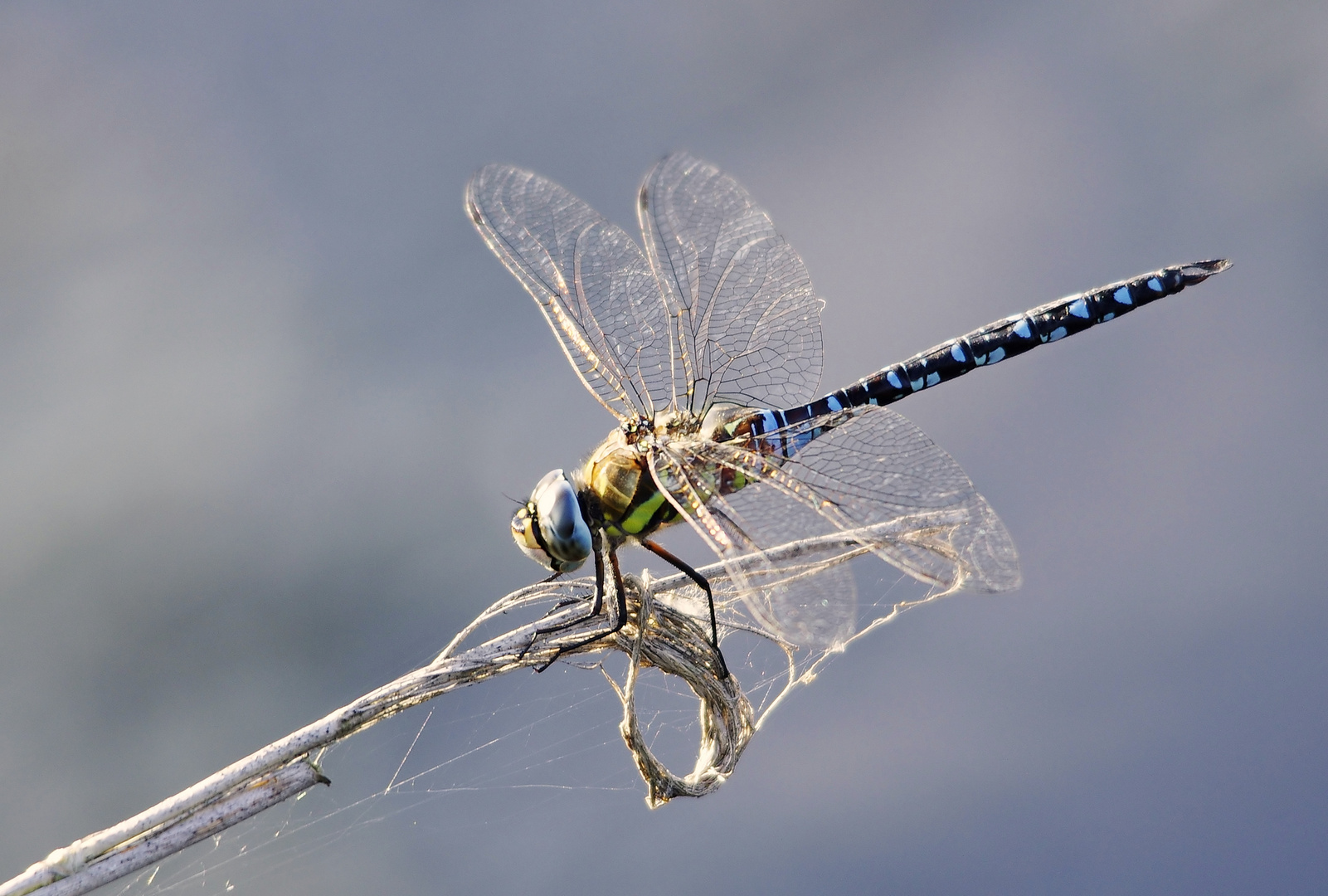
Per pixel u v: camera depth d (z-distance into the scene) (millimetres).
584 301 804
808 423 798
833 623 784
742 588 786
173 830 772
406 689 777
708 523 791
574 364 801
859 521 789
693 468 793
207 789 773
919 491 791
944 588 787
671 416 797
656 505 793
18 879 771
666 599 790
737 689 785
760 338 805
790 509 791
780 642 792
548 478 794
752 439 797
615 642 782
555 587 783
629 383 801
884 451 794
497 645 779
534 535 793
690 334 804
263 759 774
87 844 771
